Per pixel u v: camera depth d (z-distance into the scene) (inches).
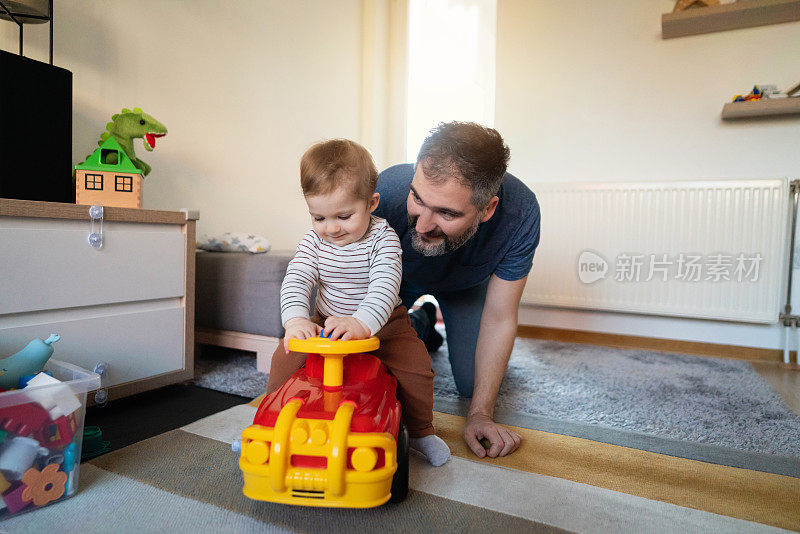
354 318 29.3
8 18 48.0
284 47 86.4
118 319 45.2
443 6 109.5
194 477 32.5
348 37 102.2
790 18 78.2
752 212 78.8
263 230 83.9
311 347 27.0
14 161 42.9
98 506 28.6
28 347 32.7
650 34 87.6
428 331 74.7
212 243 66.4
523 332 97.0
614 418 48.5
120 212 44.5
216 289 62.2
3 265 36.9
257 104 81.4
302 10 89.7
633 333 89.8
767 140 81.1
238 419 43.1
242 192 79.4
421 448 36.4
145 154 64.5
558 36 93.8
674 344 86.8
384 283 31.5
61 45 54.7
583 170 92.8
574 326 93.8
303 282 33.6
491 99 103.5
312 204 31.5
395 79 112.1
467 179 31.9
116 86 60.5
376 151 109.7
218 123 74.6
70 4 55.3
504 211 41.6
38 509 28.1
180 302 51.9
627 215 86.4
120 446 37.3
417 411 35.8
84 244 42.1
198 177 72.0
